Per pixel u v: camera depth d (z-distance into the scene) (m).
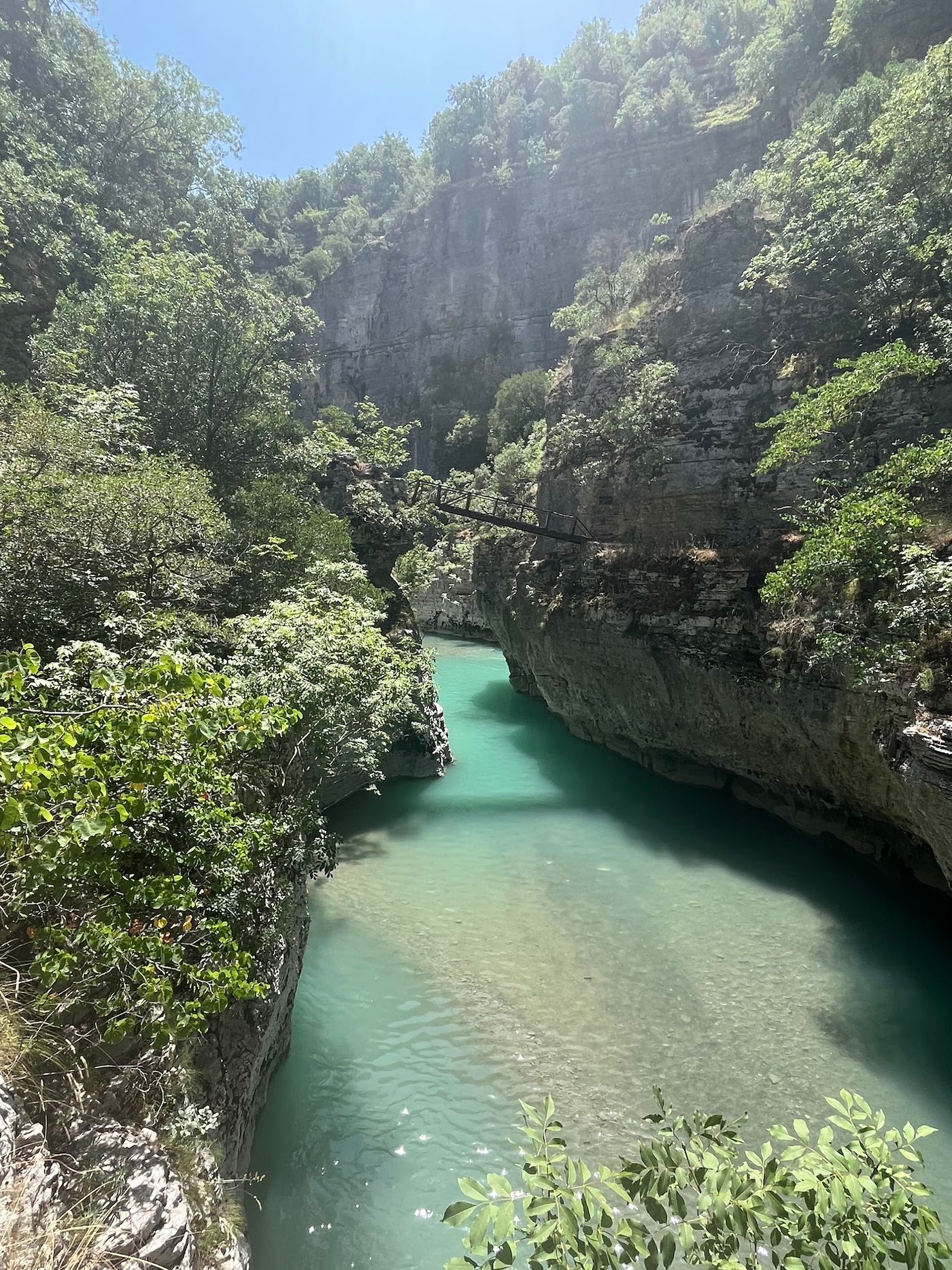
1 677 3.75
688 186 61.28
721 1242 2.73
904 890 14.48
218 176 45.19
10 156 27.67
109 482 10.43
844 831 16.23
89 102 36.94
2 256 22.77
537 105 77.12
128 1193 4.14
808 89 42.12
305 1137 8.28
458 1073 9.45
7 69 31.08
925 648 11.35
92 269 26.19
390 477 26.58
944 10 30.48
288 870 8.80
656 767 22.95
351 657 11.71
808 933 13.10
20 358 23.00
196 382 21.59
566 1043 10.09
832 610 14.63
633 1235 2.69
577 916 13.63
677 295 23.77
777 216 22.20
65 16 41.69
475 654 47.47
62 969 4.36
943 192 17.72
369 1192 7.64
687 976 11.74
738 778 19.91
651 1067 9.70
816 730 15.23
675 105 62.03
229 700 6.04
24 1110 4.19
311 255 81.19
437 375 74.69
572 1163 2.91
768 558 18.17
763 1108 9.05
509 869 15.62
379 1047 9.86
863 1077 9.63
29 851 4.12
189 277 21.30
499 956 12.17
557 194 69.38
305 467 22.98
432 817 18.70
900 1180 2.78
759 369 20.38
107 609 9.66
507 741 26.92
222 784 5.60
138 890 4.44
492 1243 2.59
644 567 22.27
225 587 14.83
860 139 22.59
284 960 8.56
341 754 14.02
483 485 55.81
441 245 76.06
